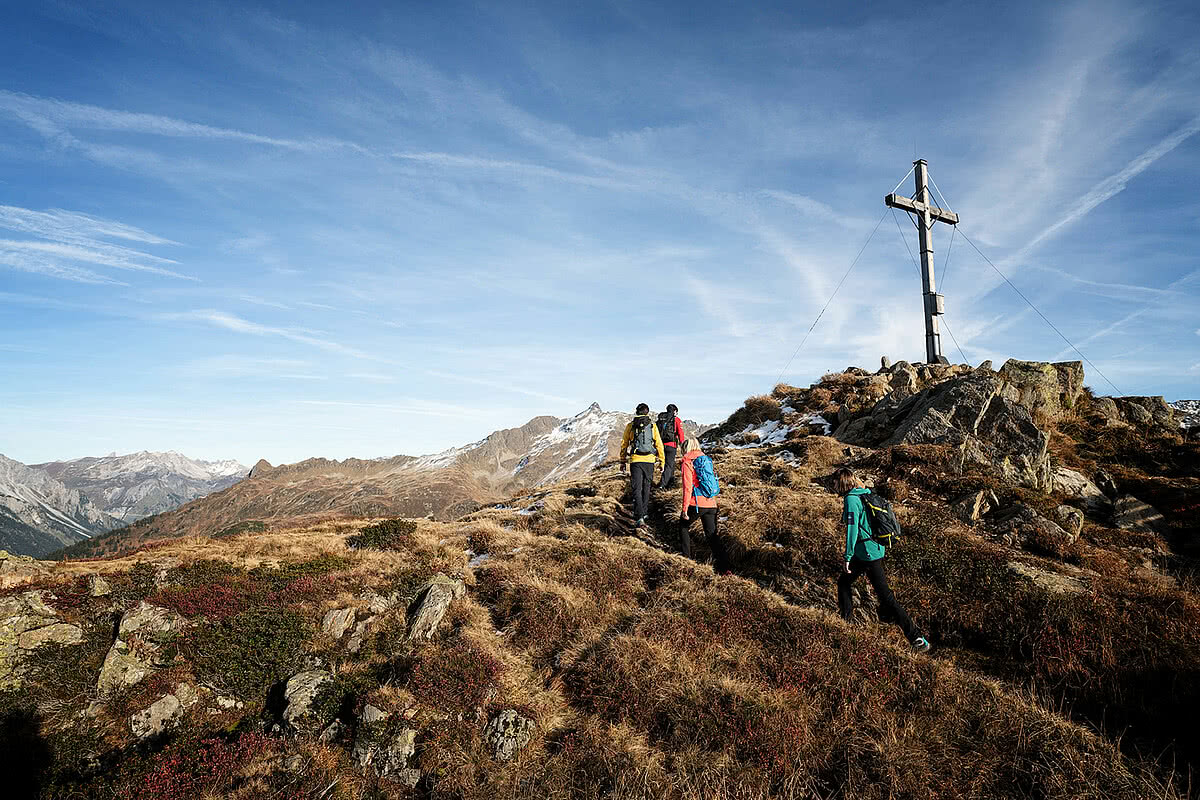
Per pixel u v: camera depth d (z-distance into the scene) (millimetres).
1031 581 9336
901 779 6172
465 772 6941
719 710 7293
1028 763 6199
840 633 8656
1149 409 18219
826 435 21375
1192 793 5754
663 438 15930
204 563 12758
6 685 8781
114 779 7219
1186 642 7664
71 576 11570
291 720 8141
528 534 14750
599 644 9117
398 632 10133
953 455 14852
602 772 6777
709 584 10664
